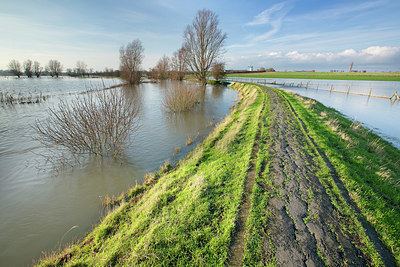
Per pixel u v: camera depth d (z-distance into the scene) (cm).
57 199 561
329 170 554
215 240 333
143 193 547
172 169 690
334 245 322
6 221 475
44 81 6019
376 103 2327
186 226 363
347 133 964
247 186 486
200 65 4191
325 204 419
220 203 428
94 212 510
